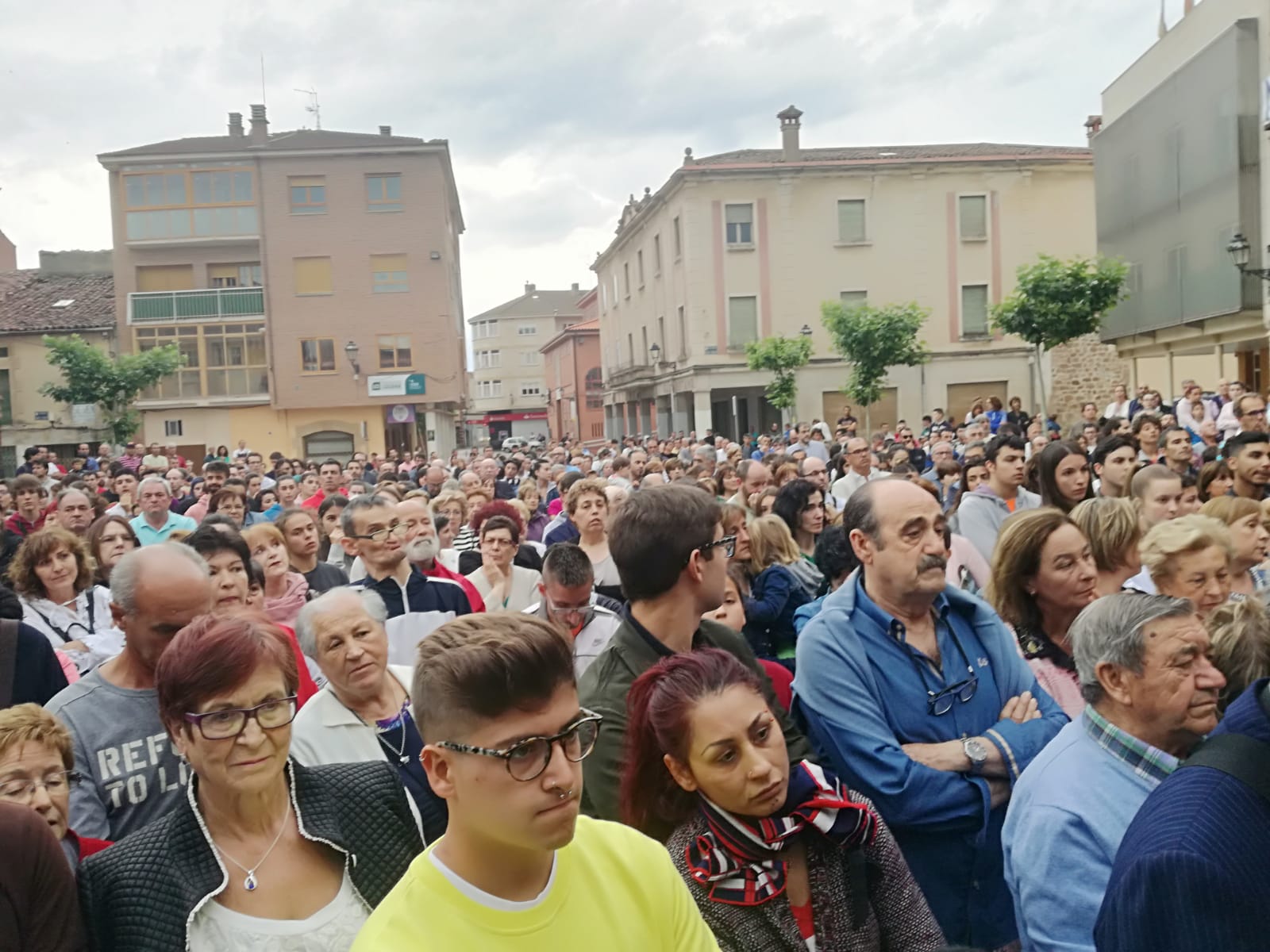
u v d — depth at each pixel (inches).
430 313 1428.4
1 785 104.7
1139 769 96.7
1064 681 140.9
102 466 894.4
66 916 86.1
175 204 1433.3
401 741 136.5
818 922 91.4
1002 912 116.9
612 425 2074.3
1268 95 746.2
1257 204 780.6
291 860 93.5
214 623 94.4
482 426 3567.9
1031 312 1017.5
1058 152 1445.6
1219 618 127.6
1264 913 66.7
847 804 93.0
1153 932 69.1
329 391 1423.5
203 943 87.6
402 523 221.5
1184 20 881.5
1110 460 265.0
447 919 65.3
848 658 122.2
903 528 122.3
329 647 135.3
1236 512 179.5
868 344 1221.1
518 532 248.8
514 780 64.6
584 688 116.3
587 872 70.4
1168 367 989.2
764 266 1381.6
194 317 1434.5
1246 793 68.9
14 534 319.3
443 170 1457.9
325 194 1417.3
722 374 1384.1
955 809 113.5
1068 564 141.7
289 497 434.0
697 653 96.1
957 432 776.9
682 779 93.2
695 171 1355.8
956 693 123.0
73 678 187.9
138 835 93.1
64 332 1432.1
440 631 69.5
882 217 1384.1
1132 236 993.5
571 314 4092.0
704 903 90.4
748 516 221.9
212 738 89.4
